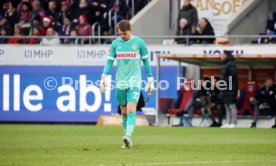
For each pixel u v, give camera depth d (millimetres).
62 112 69375
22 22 76188
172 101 67062
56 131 54688
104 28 73062
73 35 72000
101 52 68438
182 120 65750
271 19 71438
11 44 70062
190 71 68625
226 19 74875
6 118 70312
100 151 34688
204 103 64875
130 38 36906
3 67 70188
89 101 68750
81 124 68688
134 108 36719
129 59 36812
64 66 69250
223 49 66188
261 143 41188
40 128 59812
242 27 71812
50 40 71750
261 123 64062
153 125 66375
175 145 39094
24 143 40812
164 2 74938
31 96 69875
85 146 38094
